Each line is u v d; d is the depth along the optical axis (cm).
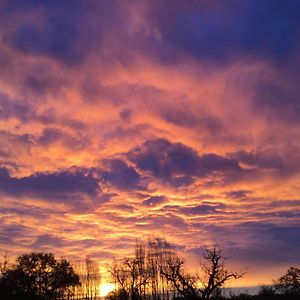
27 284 9725
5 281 9362
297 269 8850
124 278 9288
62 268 10606
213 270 6556
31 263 10275
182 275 6644
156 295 8762
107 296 9656
